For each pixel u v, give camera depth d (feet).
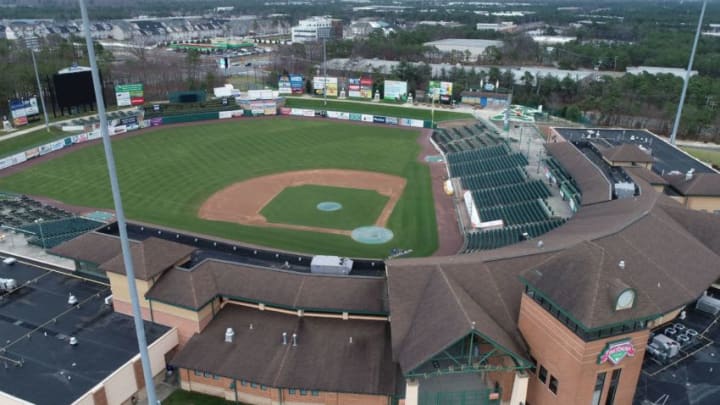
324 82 602.03
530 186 304.71
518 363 135.33
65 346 159.63
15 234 256.11
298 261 219.00
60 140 418.51
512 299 152.15
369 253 250.98
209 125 508.12
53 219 275.80
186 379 159.33
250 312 171.01
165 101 564.30
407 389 132.87
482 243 250.16
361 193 333.01
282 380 144.15
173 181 350.02
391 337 147.84
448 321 134.10
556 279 134.41
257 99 559.79
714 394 143.74
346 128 507.30
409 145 451.53
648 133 372.17
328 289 168.76
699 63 648.38
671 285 139.64
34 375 146.51
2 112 484.33
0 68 529.86
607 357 126.21
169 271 174.19
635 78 540.52
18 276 202.59
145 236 239.09
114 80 586.45
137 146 432.25
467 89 596.29
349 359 150.51
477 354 138.21
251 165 388.16
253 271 176.35
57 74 465.88
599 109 505.25
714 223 191.72
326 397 149.59
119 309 178.29
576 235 179.01
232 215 294.87
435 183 354.13
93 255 196.65
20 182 344.28
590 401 132.05
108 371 148.66
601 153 283.59
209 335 162.09
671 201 211.20
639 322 129.08
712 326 172.76
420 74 634.02
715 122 453.99
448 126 495.82
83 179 351.25
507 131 399.44
